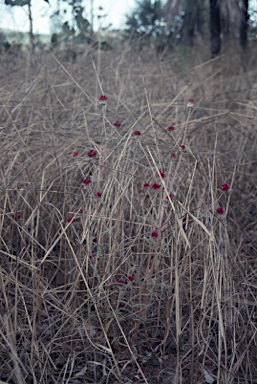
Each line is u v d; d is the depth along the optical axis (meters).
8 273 1.65
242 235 2.02
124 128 2.31
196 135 2.61
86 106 2.70
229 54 5.55
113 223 1.84
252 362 1.55
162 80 3.59
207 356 1.51
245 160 2.60
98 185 1.67
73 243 1.79
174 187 2.03
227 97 3.53
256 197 2.32
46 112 2.60
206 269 1.56
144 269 1.82
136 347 1.60
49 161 2.20
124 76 3.25
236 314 1.64
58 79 3.02
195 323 1.67
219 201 2.05
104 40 3.98
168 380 1.50
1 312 1.59
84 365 1.54
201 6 6.02
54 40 3.63
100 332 1.64
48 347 1.56
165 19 5.64
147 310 1.70
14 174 2.04
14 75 3.12
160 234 1.60
